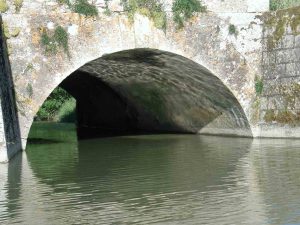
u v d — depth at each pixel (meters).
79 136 25.02
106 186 13.41
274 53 20.44
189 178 14.05
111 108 28.78
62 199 12.23
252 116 20.86
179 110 24.33
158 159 17.08
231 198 12.02
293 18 19.94
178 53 19.61
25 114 17.84
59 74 18.11
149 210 11.28
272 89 20.48
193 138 22.38
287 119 20.14
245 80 20.69
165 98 24.48
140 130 27.06
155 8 19.20
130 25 18.88
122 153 18.64
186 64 20.38
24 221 10.73
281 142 19.53
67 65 18.19
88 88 28.50
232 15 20.42
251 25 20.70
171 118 25.17
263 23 20.78
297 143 19.11
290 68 19.97
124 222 10.58
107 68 22.58
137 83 24.58
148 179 14.08
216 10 20.20
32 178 14.38
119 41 18.75
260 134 20.84
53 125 32.59
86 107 30.88
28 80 17.80
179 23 19.56
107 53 18.64
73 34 18.25
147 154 18.20
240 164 15.68
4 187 13.40
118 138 23.48
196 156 17.38
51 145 21.38
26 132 18.03
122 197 12.32
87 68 22.66
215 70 20.27
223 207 11.36
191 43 19.81
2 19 17.53
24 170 15.44
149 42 19.12
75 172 15.17
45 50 17.95
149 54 19.88
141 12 18.98
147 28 19.09
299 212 10.89
